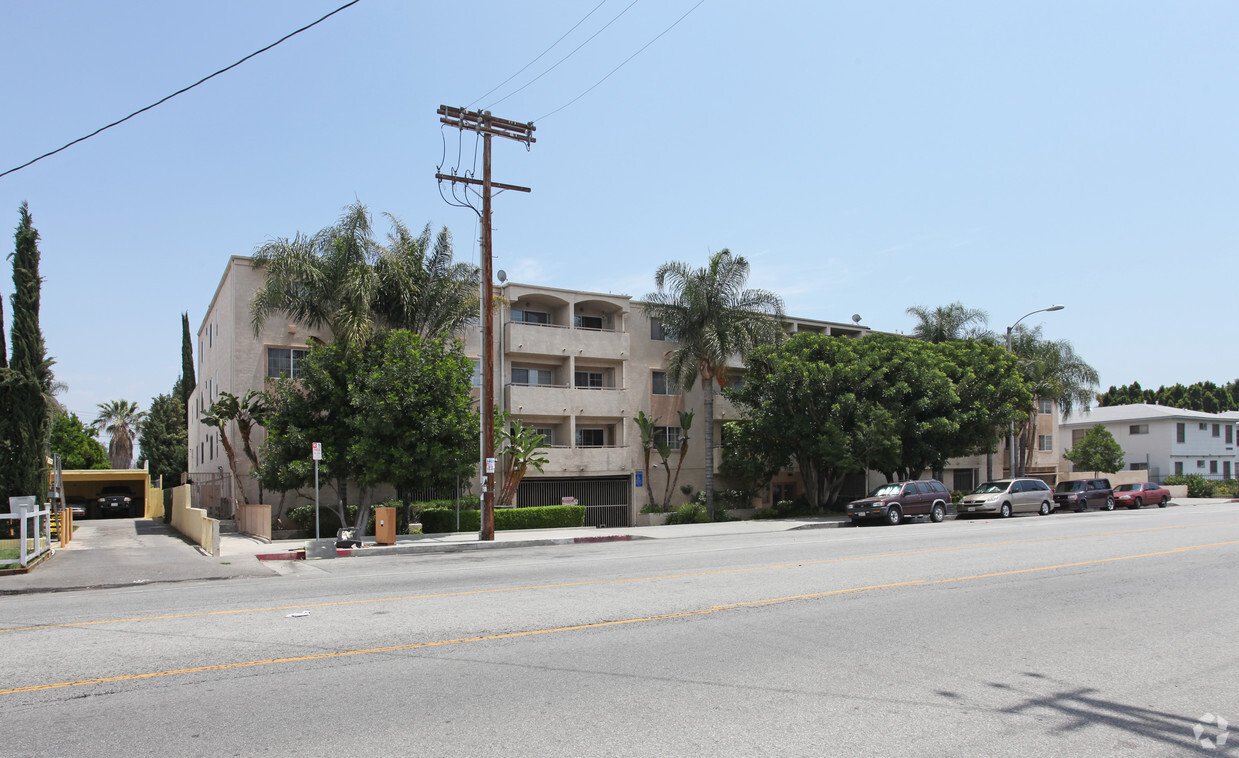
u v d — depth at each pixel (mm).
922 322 40969
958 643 7863
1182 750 5043
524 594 10836
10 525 23453
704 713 5688
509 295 33125
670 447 36000
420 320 26562
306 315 25703
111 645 7812
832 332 42906
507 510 28500
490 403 22469
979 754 4941
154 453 59500
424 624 8734
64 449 64812
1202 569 13211
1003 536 20141
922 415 33406
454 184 22281
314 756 4879
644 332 36688
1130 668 6973
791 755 4883
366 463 22672
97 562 17203
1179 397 94625
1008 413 34188
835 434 31031
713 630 8422
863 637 8109
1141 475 54531
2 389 24438
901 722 5512
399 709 5770
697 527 27984
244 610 9750
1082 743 5145
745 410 36781
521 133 23172
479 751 4945
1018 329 43875
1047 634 8289
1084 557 14914
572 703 5910
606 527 31000
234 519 27172
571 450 33250
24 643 7953
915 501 28812
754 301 33938
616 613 9336
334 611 9586
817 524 28625
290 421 23547
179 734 5277
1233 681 6586
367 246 25391
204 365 37125
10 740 5180
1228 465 63719
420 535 24312
